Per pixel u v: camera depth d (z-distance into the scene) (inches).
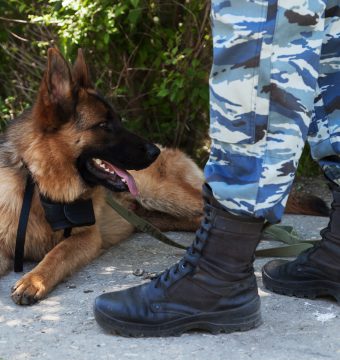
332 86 127.2
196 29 274.5
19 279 165.8
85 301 148.9
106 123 182.1
